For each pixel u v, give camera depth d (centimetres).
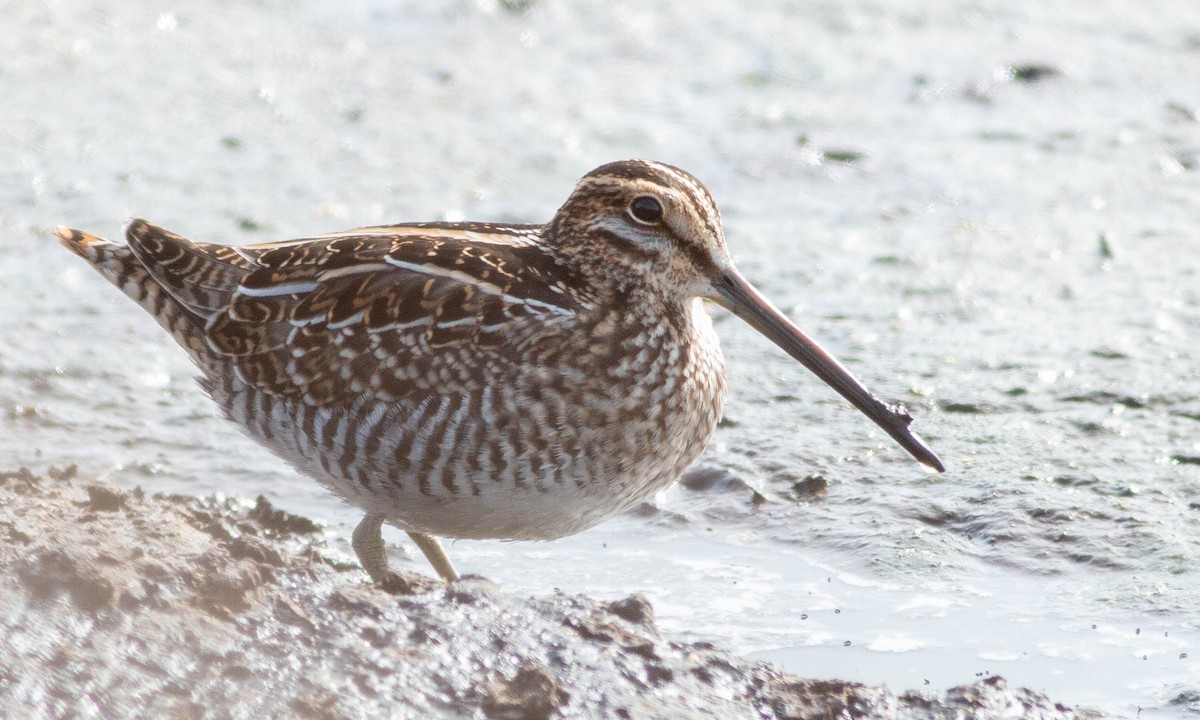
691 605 1094
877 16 2391
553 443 1014
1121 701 952
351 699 845
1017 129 2028
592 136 1991
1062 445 1309
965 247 1711
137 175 1838
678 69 2219
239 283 1081
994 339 1511
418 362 1011
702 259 1084
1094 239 1728
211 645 863
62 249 1673
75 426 1348
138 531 991
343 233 1118
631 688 894
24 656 827
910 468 1288
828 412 1394
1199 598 1084
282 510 1202
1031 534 1177
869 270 1659
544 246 1086
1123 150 1961
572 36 2334
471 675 879
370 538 1054
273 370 1049
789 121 2044
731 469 1298
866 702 911
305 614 902
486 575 1145
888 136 2011
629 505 1074
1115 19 2369
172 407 1398
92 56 2191
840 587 1124
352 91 2125
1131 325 1527
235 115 2033
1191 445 1302
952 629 1055
